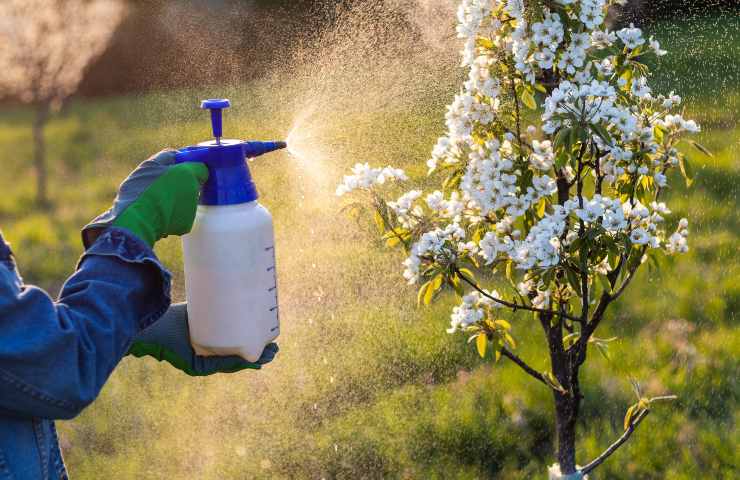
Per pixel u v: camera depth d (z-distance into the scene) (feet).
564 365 16.61
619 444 17.29
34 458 8.56
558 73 15.49
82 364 7.84
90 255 8.48
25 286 7.97
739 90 53.36
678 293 31.12
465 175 15.07
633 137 14.80
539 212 15.60
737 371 25.96
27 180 69.51
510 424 24.66
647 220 14.84
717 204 39.04
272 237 11.33
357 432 24.98
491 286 30.86
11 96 100.63
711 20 66.74
